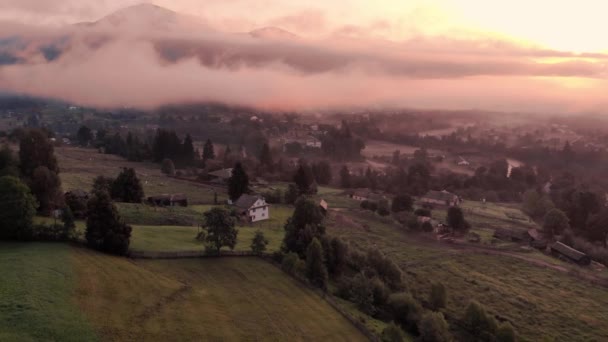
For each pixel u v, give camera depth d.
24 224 70.81
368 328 67.56
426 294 88.25
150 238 86.38
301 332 62.31
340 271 91.38
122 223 75.06
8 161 107.06
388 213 148.25
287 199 152.25
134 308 56.72
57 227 73.50
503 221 156.38
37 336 45.59
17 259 61.53
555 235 135.38
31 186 92.12
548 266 107.75
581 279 100.75
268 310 66.31
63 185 134.88
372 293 78.38
